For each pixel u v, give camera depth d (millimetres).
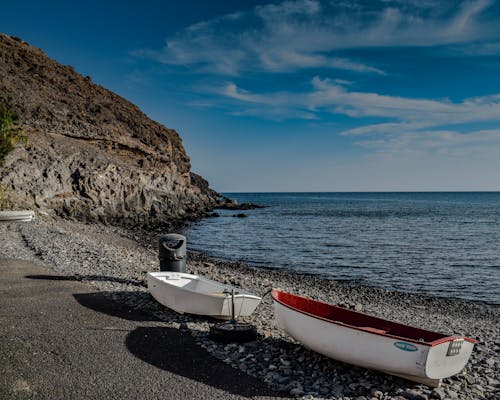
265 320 10336
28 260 15727
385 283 20844
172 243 12352
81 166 48250
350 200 166125
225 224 53812
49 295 10898
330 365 7398
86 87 76500
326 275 22688
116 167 51750
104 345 7715
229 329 8195
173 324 9227
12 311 9406
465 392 6707
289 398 6102
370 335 6824
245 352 7789
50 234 23984
